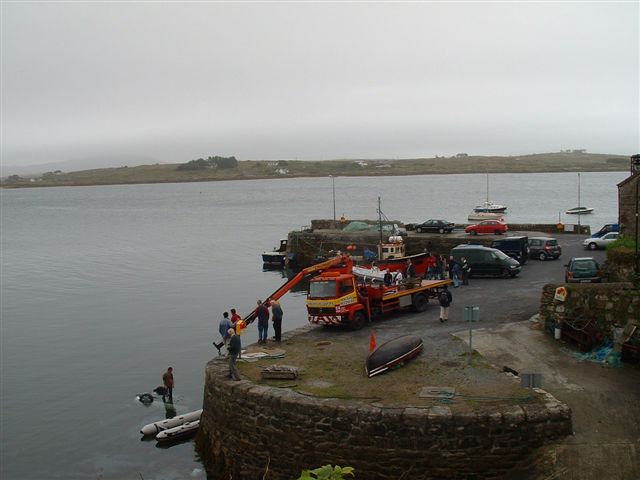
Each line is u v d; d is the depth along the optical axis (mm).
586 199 154750
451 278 35719
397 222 64688
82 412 26828
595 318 22344
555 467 15141
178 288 53812
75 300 50375
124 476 21125
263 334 25359
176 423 24484
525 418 16172
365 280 30281
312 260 59406
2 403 28188
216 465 19969
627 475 14602
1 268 70125
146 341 37375
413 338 21781
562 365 20703
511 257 41219
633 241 29812
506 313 27297
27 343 37969
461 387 18406
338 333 25688
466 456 16250
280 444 17984
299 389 18688
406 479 16484
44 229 118188
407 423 16469
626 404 17875
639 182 30141
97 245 88750
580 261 31359
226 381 19703
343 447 17062
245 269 63062
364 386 18828
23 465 22281
